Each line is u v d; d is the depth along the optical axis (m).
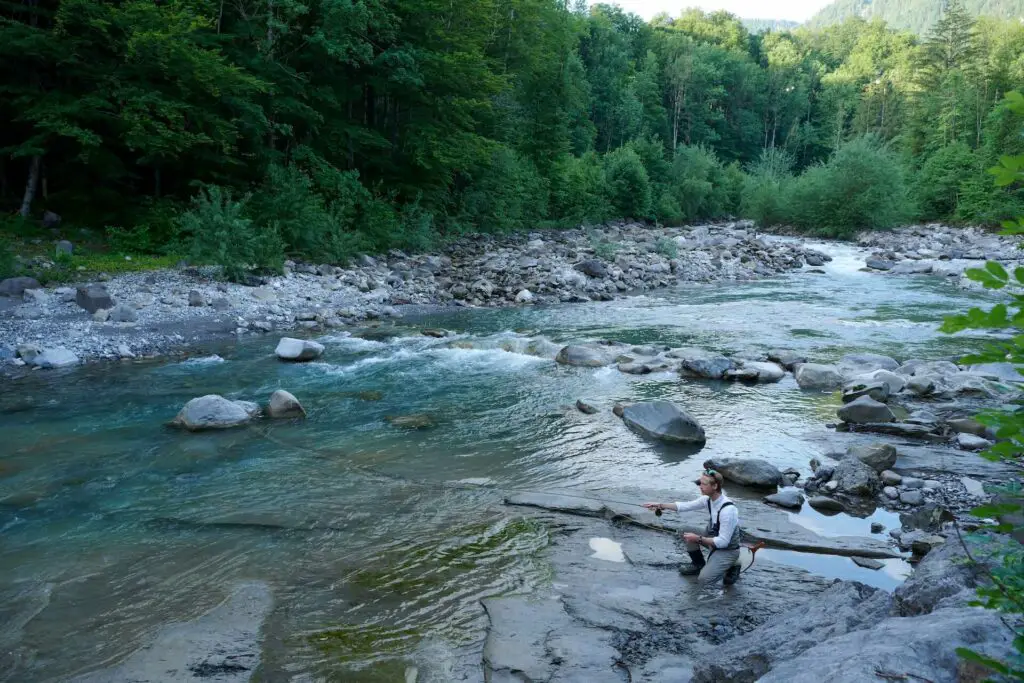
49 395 12.10
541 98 49.56
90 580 6.22
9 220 22.05
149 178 27.66
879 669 3.16
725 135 99.88
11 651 5.12
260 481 8.63
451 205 38.31
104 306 17.25
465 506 7.97
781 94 107.44
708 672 4.39
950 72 69.75
